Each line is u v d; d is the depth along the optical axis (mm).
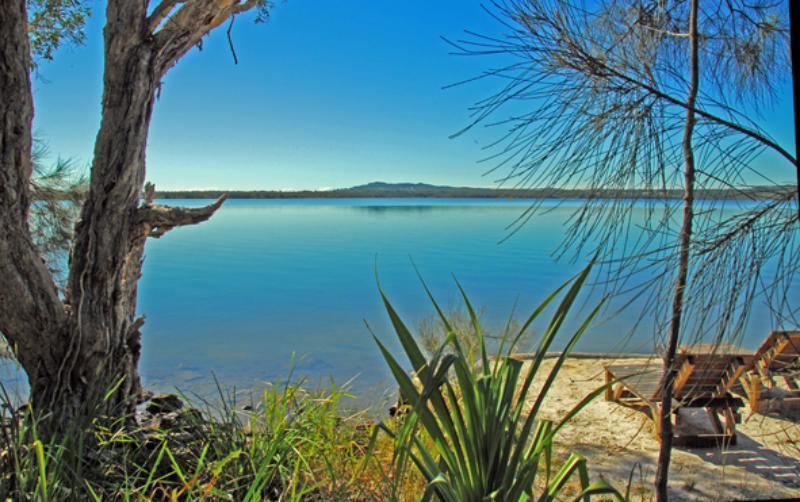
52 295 3023
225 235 49469
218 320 12367
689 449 4121
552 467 3672
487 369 1534
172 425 2994
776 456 3988
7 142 2748
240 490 2338
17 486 2047
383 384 4129
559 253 1364
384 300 1434
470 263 25531
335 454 2623
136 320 3527
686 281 1274
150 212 3275
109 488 2373
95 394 3107
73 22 4270
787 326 1161
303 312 13422
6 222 2814
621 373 4895
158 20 3141
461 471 1510
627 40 1756
